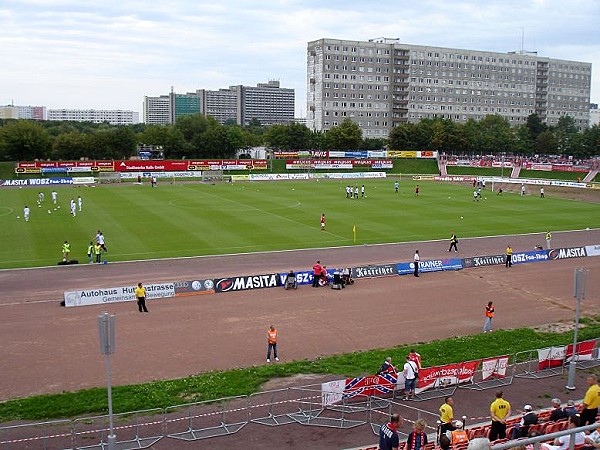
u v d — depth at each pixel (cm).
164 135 18762
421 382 2895
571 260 6400
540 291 5097
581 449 1684
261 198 10762
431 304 4638
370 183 14112
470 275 5628
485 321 4091
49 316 4200
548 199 11438
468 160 17850
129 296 4631
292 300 4688
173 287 4762
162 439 2402
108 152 17762
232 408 2702
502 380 3070
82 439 2388
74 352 3491
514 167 16625
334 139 19538
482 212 9475
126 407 2678
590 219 9031
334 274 5031
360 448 2270
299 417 2617
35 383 3045
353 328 4012
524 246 6944
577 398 2866
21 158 16312
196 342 3688
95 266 5709
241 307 4472
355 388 2792
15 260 5891
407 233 7562
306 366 3244
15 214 8606
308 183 13938
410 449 1855
